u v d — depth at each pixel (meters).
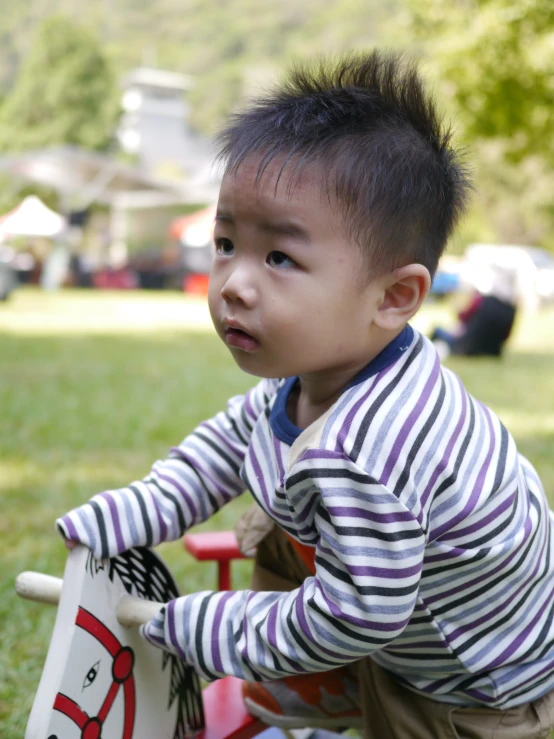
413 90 1.18
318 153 1.06
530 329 11.33
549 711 1.24
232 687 1.50
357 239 1.06
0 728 1.63
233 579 2.36
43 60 36.09
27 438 4.07
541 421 4.70
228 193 1.08
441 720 1.21
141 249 20.61
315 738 1.60
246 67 46.41
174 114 45.16
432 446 1.08
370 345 1.12
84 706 1.12
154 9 57.22
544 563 1.20
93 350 7.75
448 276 15.27
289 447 1.16
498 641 1.17
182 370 6.61
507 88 5.33
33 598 1.22
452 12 5.71
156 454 3.83
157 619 1.17
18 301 12.83
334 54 1.36
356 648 1.05
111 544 1.20
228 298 1.08
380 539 1.03
